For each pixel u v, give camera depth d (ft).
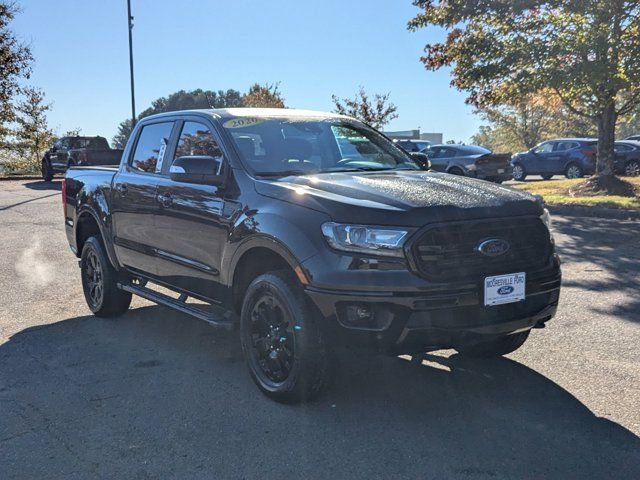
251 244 12.98
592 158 77.25
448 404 12.75
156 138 17.85
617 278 23.15
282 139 15.46
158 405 12.84
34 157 114.32
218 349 16.51
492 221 11.85
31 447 11.10
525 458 10.50
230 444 11.12
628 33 43.62
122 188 18.15
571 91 45.37
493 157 66.54
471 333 11.55
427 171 16.03
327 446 11.01
